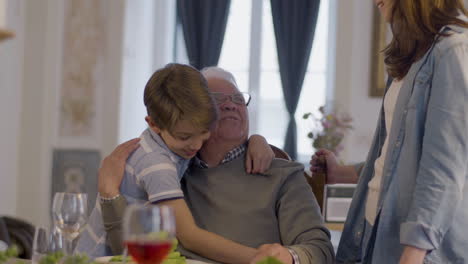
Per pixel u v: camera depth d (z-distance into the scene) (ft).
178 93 5.64
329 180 7.97
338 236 18.94
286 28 21.65
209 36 21.86
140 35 21.76
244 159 6.56
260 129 22.03
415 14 5.55
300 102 21.75
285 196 6.32
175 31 22.34
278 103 21.98
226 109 6.45
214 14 21.97
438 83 5.29
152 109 5.76
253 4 22.21
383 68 21.03
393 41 5.84
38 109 21.12
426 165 5.21
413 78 5.54
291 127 21.43
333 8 21.89
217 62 21.81
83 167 20.94
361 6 21.25
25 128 21.13
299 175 6.52
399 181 5.57
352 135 21.03
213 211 6.30
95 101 20.99
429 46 5.51
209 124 5.73
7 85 20.15
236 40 22.26
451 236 5.31
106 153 20.92
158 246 3.65
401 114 5.61
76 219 5.08
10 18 20.03
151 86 5.79
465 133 5.15
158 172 5.67
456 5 5.59
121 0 20.93
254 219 6.20
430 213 5.11
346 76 21.27
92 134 21.01
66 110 21.11
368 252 5.99
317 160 8.04
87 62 21.07
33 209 20.94
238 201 6.29
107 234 5.91
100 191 5.76
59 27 21.09
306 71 21.63
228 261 5.64
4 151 20.15
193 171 6.57
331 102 21.54
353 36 21.26
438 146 5.17
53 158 21.04
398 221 5.56
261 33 22.16
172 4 22.58
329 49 21.86
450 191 5.12
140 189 5.82
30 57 21.17
